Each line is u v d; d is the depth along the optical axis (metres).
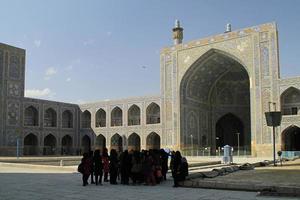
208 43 24.62
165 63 26.84
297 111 21.78
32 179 9.09
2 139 25.62
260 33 22.38
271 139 21.30
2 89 26.05
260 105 21.92
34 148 28.42
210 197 5.91
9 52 26.88
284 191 6.11
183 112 25.75
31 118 28.77
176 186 7.48
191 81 26.45
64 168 12.47
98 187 7.49
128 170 8.11
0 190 6.88
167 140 26.16
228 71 27.27
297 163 14.85
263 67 22.08
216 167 13.52
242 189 6.79
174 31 27.06
